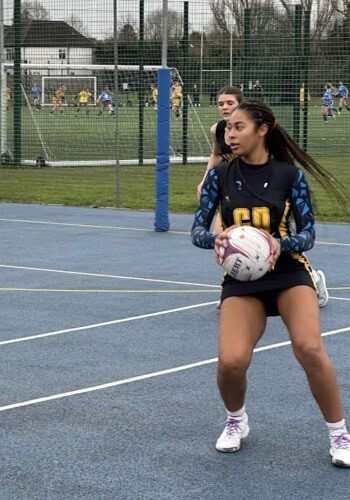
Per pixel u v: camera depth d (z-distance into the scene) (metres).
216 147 11.15
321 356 6.25
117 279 13.64
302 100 26.44
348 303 11.94
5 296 12.41
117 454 6.68
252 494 5.98
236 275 6.25
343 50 26.06
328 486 6.11
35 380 8.52
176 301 12.09
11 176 28.92
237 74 27.25
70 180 28.16
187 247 16.73
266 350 9.55
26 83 32.69
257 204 6.40
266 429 7.21
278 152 6.57
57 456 6.64
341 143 31.00
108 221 20.28
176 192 25.25
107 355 9.40
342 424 6.47
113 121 32.66
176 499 5.90
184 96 29.39
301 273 6.41
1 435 7.07
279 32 26.56
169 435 7.08
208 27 27.31
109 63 29.20
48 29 29.25
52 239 17.69
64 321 10.95
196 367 8.96
